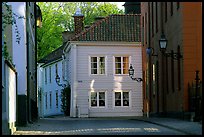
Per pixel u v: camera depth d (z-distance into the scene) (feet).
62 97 163.73
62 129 71.41
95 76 154.51
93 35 155.33
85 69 154.30
